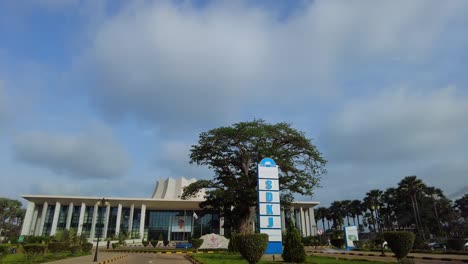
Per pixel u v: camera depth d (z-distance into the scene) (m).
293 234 22.92
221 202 43.78
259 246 18.70
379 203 85.12
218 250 45.84
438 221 82.88
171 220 97.62
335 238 56.94
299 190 42.19
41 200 88.25
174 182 109.12
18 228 105.75
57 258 28.73
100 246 71.31
